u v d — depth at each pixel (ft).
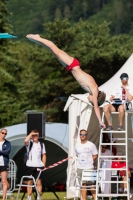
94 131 107.45
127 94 83.10
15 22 599.16
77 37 291.17
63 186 133.39
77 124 103.50
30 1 623.77
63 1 598.75
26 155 92.99
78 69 69.92
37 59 281.33
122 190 95.55
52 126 142.72
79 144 89.71
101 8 567.59
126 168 81.82
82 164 88.94
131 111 83.92
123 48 277.03
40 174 93.09
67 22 292.81
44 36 291.99
